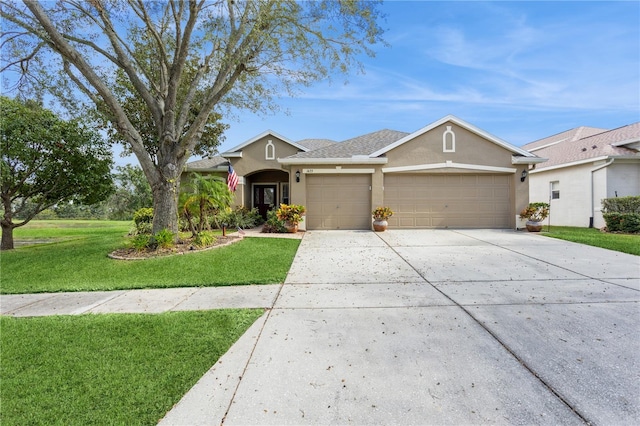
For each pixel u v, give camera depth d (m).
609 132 15.70
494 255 8.15
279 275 6.48
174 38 10.69
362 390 2.68
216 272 6.77
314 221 13.23
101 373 3.00
